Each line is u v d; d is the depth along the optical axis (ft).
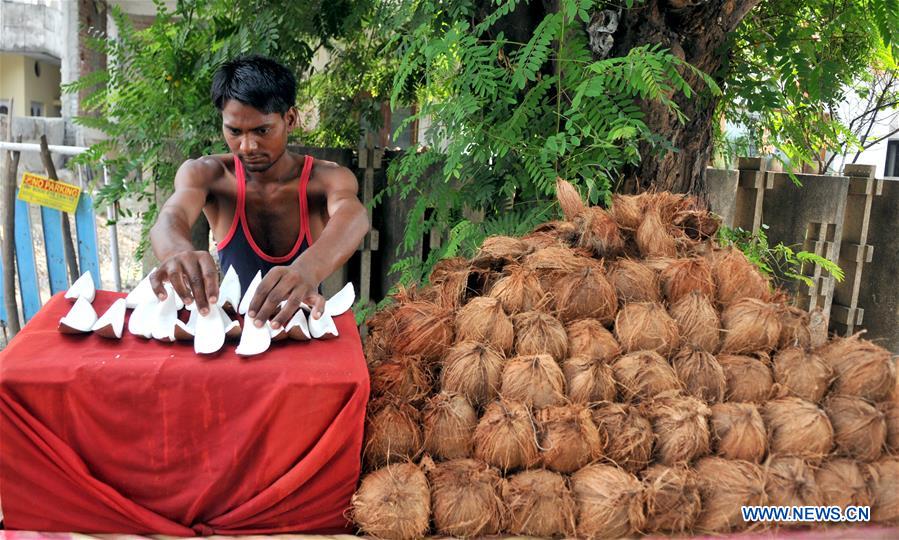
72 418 3.98
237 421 4.07
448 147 8.27
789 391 4.80
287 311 4.50
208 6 10.80
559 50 7.75
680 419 4.43
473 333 4.92
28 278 13.14
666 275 5.32
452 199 9.02
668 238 5.68
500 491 4.31
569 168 7.79
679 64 8.20
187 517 4.18
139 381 3.96
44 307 4.94
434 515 4.29
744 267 5.46
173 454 4.10
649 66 7.09
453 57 8.29
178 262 4.58
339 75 12.32
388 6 9.73
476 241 8.27
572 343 4.88
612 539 4.30
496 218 8.95
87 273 5.41
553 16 7.36
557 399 4.55
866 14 9.40
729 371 4.81
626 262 5.36
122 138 11.45
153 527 4.14
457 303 5.35
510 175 8.36
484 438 4.41
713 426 4.55
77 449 4.05
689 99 8.49
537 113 8.21
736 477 4.34
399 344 5.01
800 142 10.56
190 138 10.38
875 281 13.28
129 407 3.99
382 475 4.28
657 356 4.75
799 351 4.87
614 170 8.23
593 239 5.57
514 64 8.24
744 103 10.85
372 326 5.57
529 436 4.35
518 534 4.32
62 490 4.06
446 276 5.54
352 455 4.23
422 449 4.53
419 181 10.96
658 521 4.34
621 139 8.25
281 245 7.07
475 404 4.66
